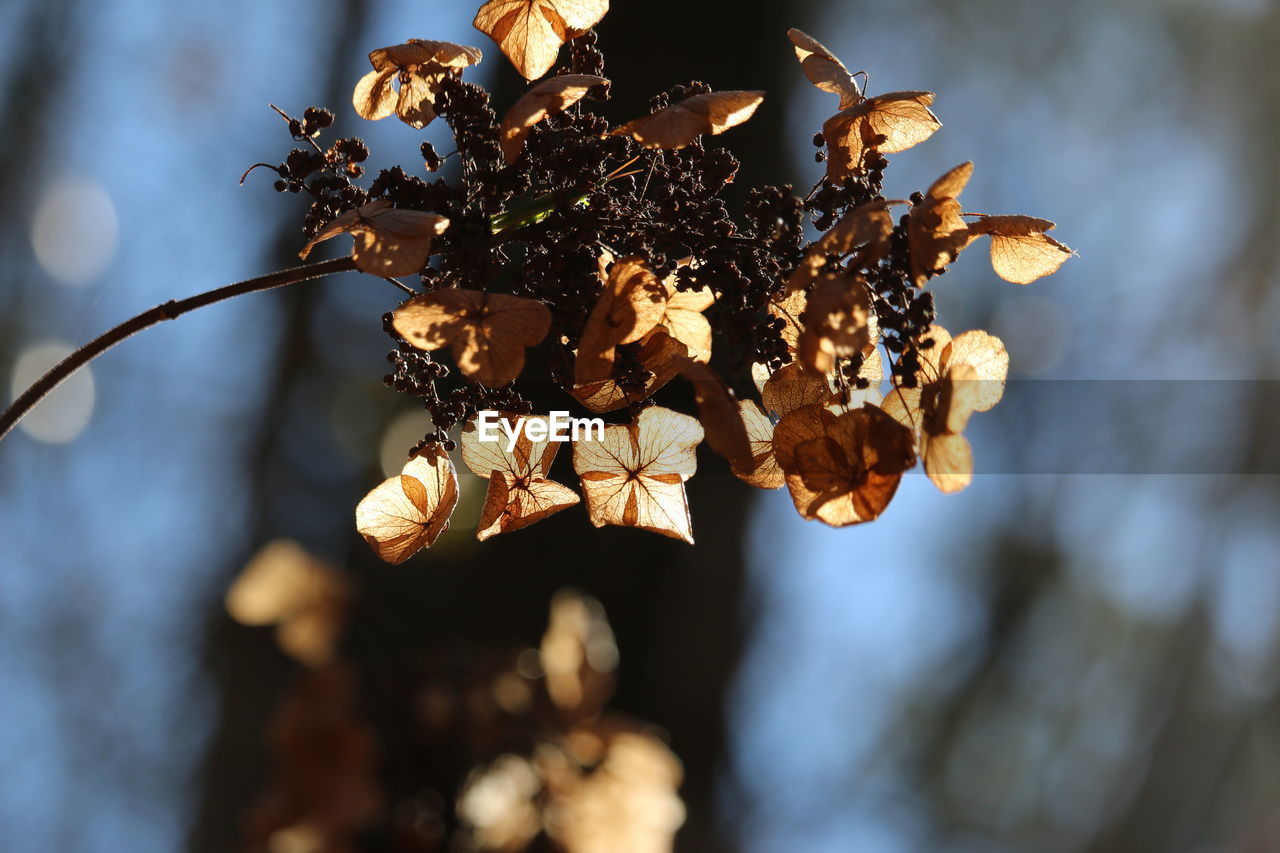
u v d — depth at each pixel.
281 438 6.82
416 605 4.77
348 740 3.31
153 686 8.20
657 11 5.41
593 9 1.72
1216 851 13.50
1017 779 12.89
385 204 1.50
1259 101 11.80
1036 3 10.95
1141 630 13.53
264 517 6.57
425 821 3.29
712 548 5.36
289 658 6.34
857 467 1.49
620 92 5.33
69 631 8.46
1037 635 12.86
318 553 6.01
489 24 1.73
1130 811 13.37
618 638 5.02
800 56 1.71
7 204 9.00
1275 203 12.15
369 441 6.25
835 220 1.61
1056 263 1.60
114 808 8.23
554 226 1.59
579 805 3.44
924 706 12.73
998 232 1.53
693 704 5.16
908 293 1.50
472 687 3.49
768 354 1.58
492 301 1.45
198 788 6.50
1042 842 12.85
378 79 1.70
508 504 1.68
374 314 7.02
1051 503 12.62
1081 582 13.02
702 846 5.16
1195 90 11.80
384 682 3.52
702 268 1.57
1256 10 11.51
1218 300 12.12
